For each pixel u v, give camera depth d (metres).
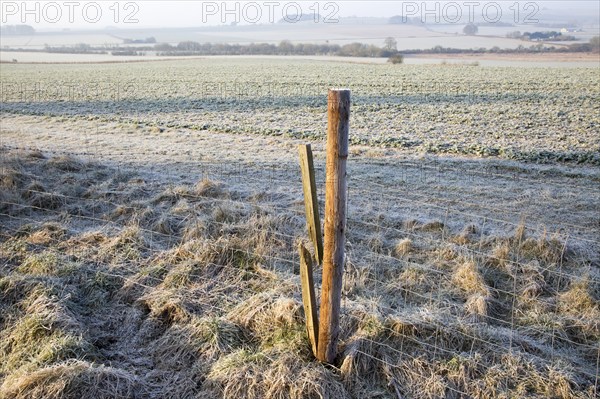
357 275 6.67
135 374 5.02
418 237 8.04
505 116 23.11
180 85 40.00
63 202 9.34
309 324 4.90
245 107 27.11
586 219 9.68
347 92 4.13
